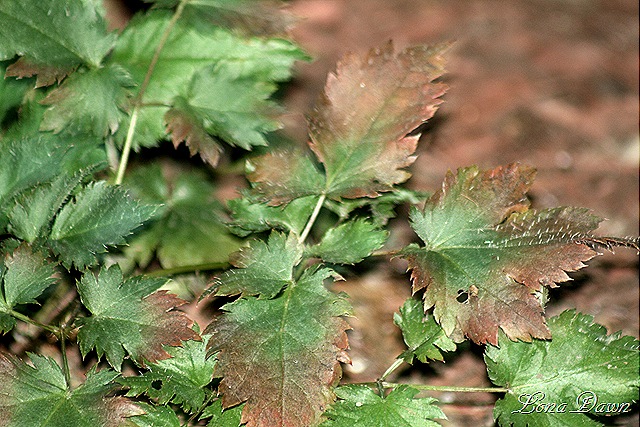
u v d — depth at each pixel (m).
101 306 0.69
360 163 0.72
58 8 0.73
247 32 0.76
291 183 0.72
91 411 0.68
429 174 0.86
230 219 0.77
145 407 0.69
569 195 0.85
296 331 0.69
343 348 0.69
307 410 0.68
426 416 0.69
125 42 0.77
